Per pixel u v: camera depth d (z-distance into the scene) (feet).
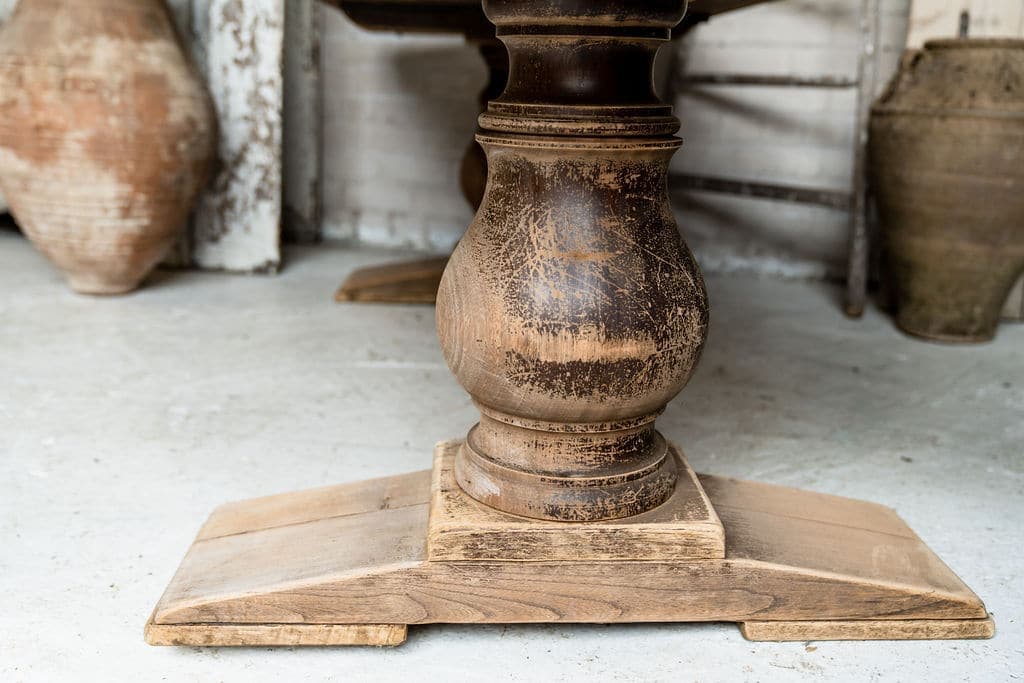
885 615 4.28
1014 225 8.68
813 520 4.75
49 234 9.41
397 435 6.52
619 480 4.19
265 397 7.17
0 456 5.97
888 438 6.70
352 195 12.97
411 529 4.41
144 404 6.95
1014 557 5.00
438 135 12.48
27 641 4.13
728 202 11.80
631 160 4.02
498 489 4.22
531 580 4.14
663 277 4.05
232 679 3.94
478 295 4.06
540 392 4.01
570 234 3.97
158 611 4.08
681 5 4.11
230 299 9.95
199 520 5.23
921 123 8.71
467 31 8.61
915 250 9.10
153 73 9.25
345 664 4.06
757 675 4.02
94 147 9.00
